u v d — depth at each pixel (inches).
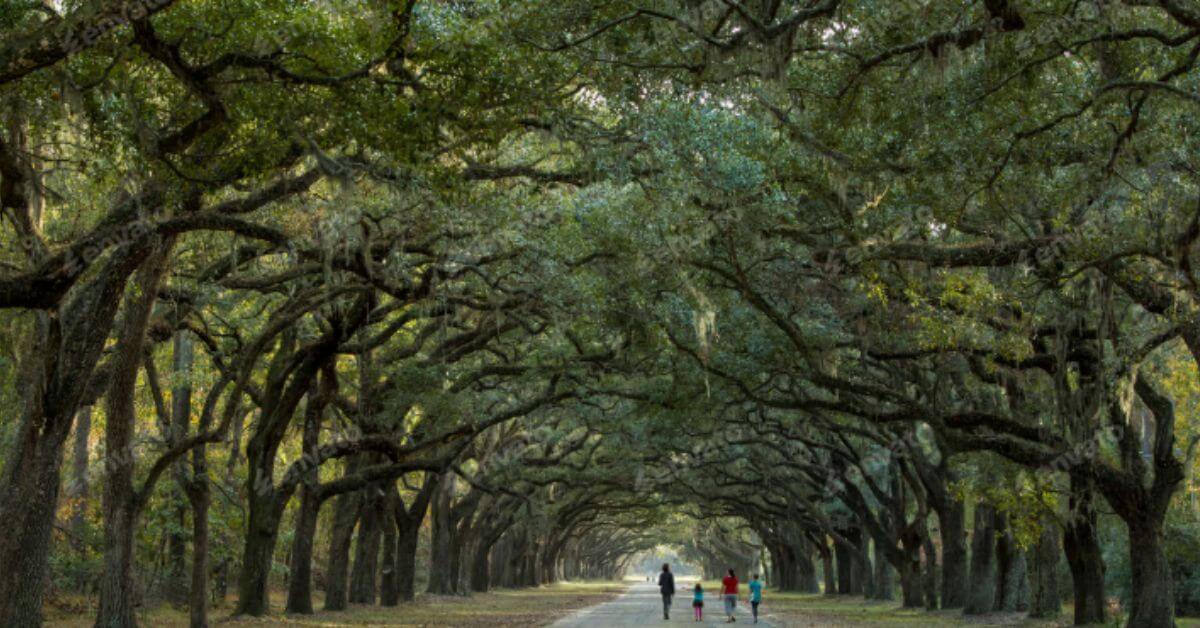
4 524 617.3
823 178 780.6
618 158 761.6
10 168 569.6
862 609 1786.4
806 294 967.6
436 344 1293.1
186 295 925.2
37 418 632.4
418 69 629.9
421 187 704.4
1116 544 1526.8
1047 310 824.9
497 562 3164.4
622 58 642.8
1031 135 642.2
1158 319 866.1
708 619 1432.1
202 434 863.1
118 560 831.7
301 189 685.9
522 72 578.9
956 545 1549.0
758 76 668.7
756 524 2982.3
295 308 931.3
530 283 956.0
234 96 533.6
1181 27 621.0
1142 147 653.9
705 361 861.2
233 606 1562.5
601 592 3235.7
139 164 565.3
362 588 1619.1
